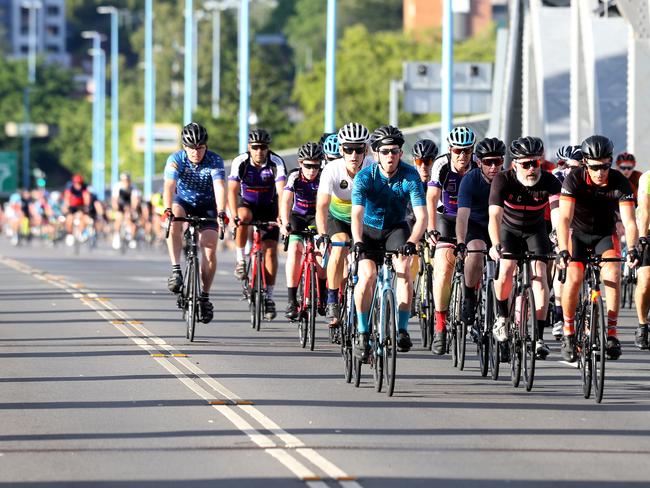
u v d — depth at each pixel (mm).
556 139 83562
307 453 22062
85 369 32031
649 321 35438
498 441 23250
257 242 41250
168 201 37719
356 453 22094
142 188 189125
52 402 27141
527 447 22734
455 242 33688
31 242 115438
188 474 20484
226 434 23734
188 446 22641
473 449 22500
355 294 29000
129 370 31875
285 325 42938
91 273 68812
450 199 34781
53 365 32719
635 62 66875
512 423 25031
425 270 37188
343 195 32375
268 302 41062
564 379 31188
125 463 21281
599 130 73625
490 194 29672
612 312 29062
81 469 20859
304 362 33719
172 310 47500
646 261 34062
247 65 101938
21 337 38719
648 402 27734
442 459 21641
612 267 28969
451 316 33438
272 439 23281
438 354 34250
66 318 44375
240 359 34125
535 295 29297
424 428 24438
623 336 40875
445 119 70438
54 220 110250
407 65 90688
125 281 62625
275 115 192875
